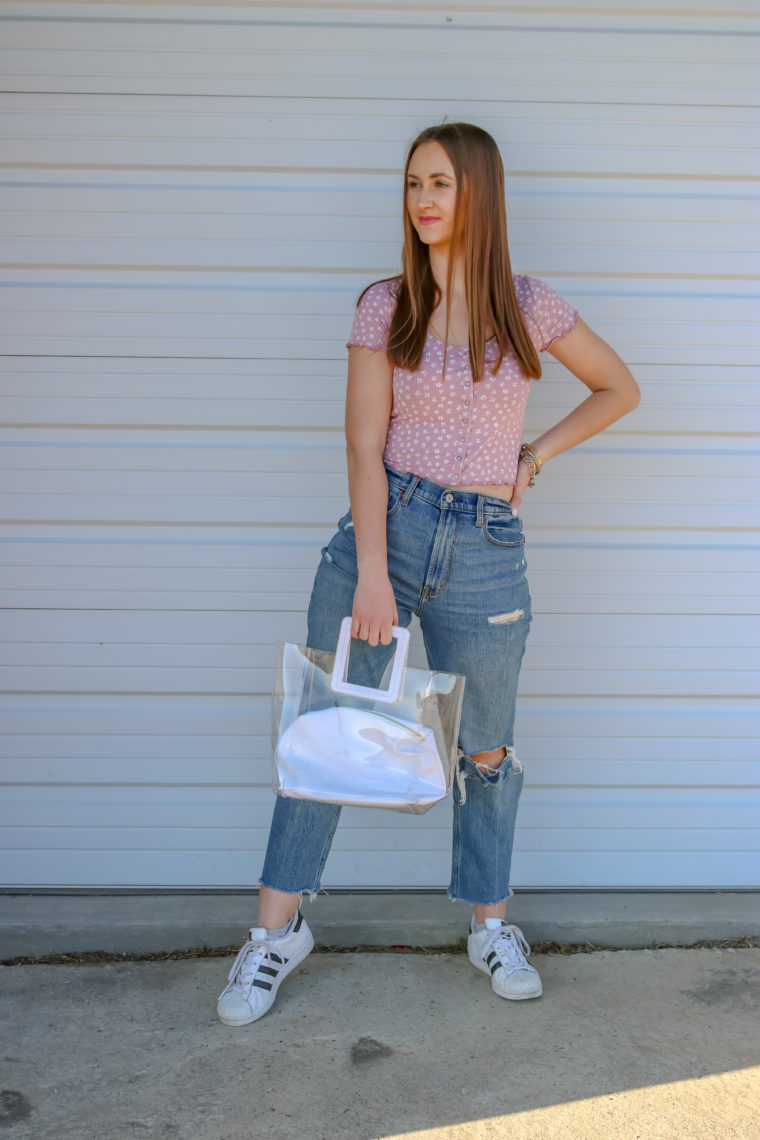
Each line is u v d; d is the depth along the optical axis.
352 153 2.44
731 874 2.68
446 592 2.05
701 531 2.58
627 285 2.51
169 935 2.45
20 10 2.38
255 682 2.58
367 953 2.43
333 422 2.51
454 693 1.94
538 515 2.56
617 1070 1.95
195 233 2.45
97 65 2.40
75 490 2.51
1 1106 1.83
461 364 2.00
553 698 2.62
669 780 2.66
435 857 2.63
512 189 2.47
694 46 2.45
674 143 2.47
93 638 2.56
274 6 2.40
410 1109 1.83
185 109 2.42
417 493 2.03
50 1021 2.12
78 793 2.60
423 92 2.43
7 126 2.41
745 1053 2.02
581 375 2.24
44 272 2.45
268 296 2.47
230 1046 2.02
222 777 2.60
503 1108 1.84
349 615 2.12
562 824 2.66
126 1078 1.92
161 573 2.55
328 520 2.54
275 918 2.17
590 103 2.45
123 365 2.48
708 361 2.54
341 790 1.93
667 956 2.45
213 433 2.51
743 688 2.63
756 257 2.51
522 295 2.12
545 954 2.46
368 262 2.47
